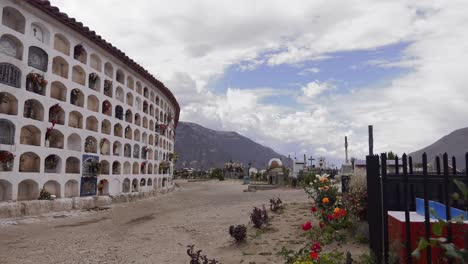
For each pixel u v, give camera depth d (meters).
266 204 13.16
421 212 4.21
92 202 12.35
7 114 9.83
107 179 13.81
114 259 5.92
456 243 3.30
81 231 8.23
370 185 4.07
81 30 12.30
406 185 3.65
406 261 3.64
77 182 12.19
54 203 10.66
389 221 4.30
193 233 8.10
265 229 7.63
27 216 9.54
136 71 16.33
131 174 15.76
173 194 19.59
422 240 1.88
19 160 9.98
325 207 7.80
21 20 10.51
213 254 6.12
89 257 6.02
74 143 12.36
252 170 54.03
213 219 10.02
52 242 7.04
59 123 11.68
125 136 15.41
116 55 14.40
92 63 13.47
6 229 8.05
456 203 3.79
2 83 9.70
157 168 19.44
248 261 5.43
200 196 18.34
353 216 6.55
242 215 10.48
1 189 9.66
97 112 13.42
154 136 19.00
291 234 7.06
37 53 10.90
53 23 11.42
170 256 6.11
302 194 17.94
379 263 3.92
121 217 10.50
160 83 19.00
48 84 11.12
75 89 12.32
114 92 14.58
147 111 18.05
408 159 4.02
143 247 6.78
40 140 10.72
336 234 6.23
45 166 10.99
